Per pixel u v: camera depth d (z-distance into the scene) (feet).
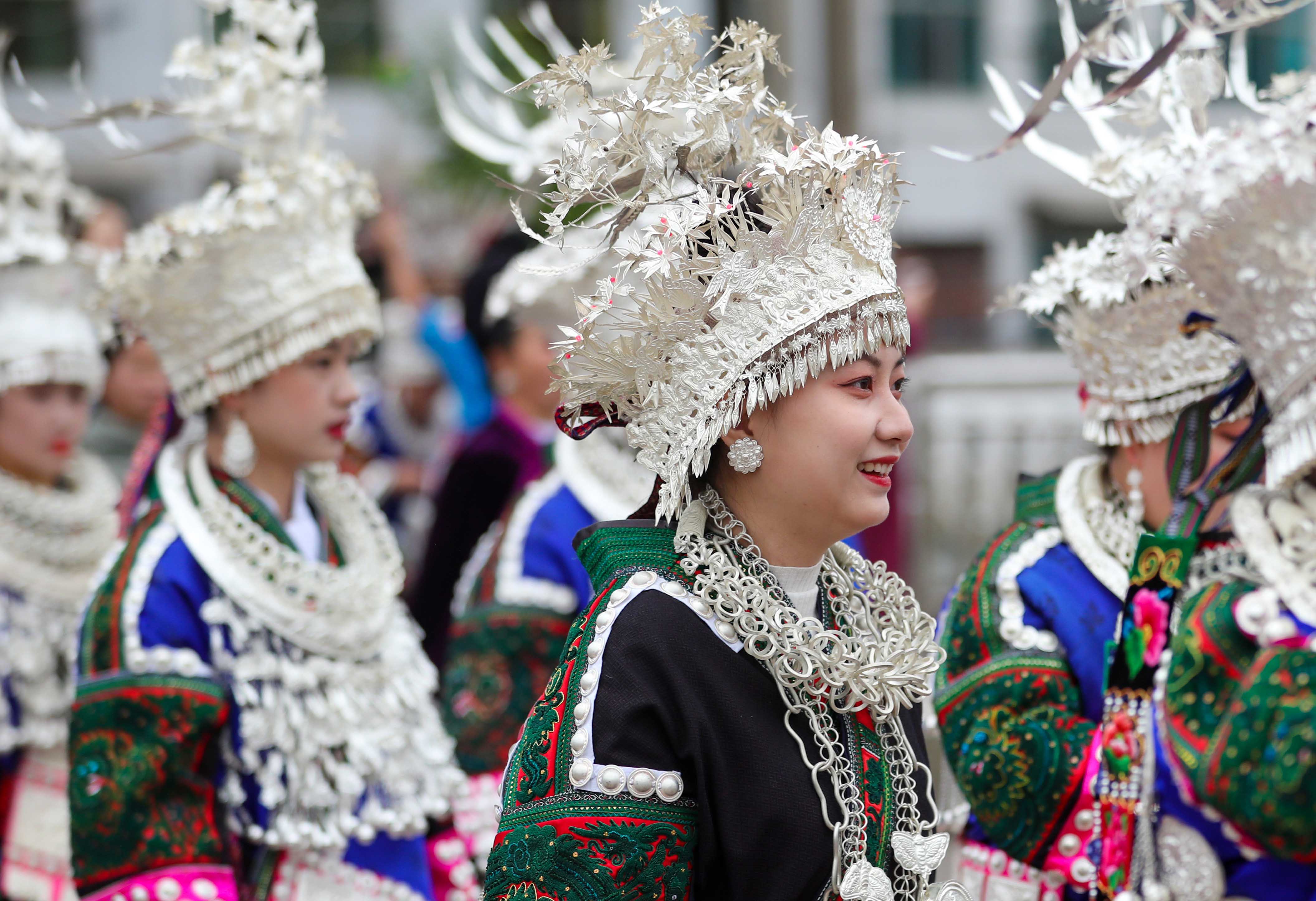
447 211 64.90
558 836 12.12
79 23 63.05
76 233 29.32
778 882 12.47
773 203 12.85
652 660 12.53
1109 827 14.28
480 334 32.65
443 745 20.92
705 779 12.41
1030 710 16.90
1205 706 12.78
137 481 20.43
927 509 45.80
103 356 27.73
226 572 19.11
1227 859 13.15
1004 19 54.95
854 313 12.78
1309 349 12.21
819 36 39.32
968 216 55.88
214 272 19.95
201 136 20.71
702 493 13.65
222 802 18.71
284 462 20.61
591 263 13.66
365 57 68.49
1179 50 14.28
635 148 13.03
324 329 20.27
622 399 13.47
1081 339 17.79
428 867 20.52
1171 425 17.15
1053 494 18.43
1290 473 12.50
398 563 21.57
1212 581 13.33
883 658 13.21
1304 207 12.11
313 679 19.22
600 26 63.87
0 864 24.30
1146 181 16.02
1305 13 40.11
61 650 25.04
